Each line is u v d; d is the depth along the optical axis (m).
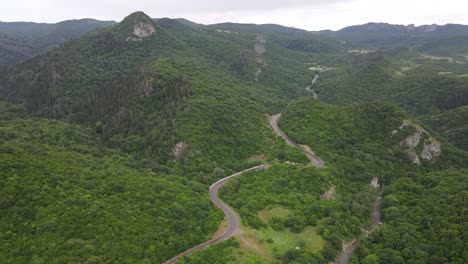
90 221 91.62
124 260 84.69
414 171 161.00
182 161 151.75
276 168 149.88
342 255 106.69
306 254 98.25
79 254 82.31
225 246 98.00
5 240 82.38
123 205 101.12
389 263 103.12
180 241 95.56
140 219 97.94
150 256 88.69
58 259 80.00
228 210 118.75
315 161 158.50
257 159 163.38
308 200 127.56
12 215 87.19
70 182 103.62
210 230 103.88
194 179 139.00
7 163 100.38
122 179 115.62
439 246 105.56
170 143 157.62
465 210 113.75
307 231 110.50
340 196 137.75
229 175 149.00
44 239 84.19
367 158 160.38
